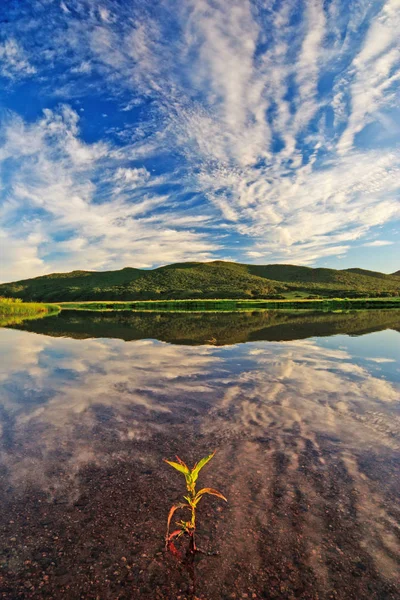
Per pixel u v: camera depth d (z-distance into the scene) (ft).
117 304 262.06
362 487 12.84
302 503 12.01
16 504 12.07
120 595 8.68
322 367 31.60
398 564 9.48
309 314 126.00
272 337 53.88
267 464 14.55
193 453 15.56
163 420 19.25
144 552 10.00
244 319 101.30
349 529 10.75
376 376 28.17
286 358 35.86
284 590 8.76
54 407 21.36
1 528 10.92
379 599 8.48
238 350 41.14
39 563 9.65
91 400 22.58
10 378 28.48
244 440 16.76
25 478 13.62
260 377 28.12
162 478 13.62
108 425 18.61
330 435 17.15
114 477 13.70
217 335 57.36
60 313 156.46
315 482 13.21
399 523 10.94
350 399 22.34
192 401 22.27
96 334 60.75
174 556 9.84
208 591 8.75
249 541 10.36
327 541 10.30
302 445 16.15
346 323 80.12
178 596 8.63
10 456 15.31
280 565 9.48
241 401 22.17
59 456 15.30
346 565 9.45
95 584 8.99
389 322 81.30
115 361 34.88
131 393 24.00
